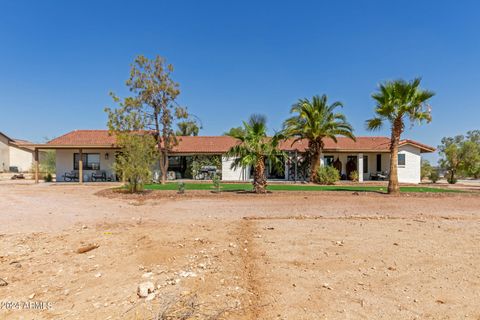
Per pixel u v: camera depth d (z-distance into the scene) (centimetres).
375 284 388
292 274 420
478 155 2898
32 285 389
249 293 361
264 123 1559
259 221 804
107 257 496
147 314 309
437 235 641
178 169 3003
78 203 1182
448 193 1623
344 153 2775
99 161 2702
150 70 2433
